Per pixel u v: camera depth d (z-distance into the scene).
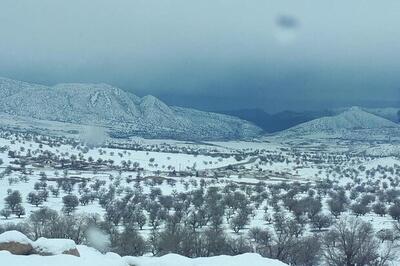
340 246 62.62
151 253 63.66
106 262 26.03
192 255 57.19
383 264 58.66
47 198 145.12
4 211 106.50
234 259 27.92
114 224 97.38
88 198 139.38
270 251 58.69
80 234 64.44
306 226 107.19
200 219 100.38
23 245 26.72
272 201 142.50
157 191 151.25
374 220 116.56
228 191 157.00
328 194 179.00
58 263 24.66
